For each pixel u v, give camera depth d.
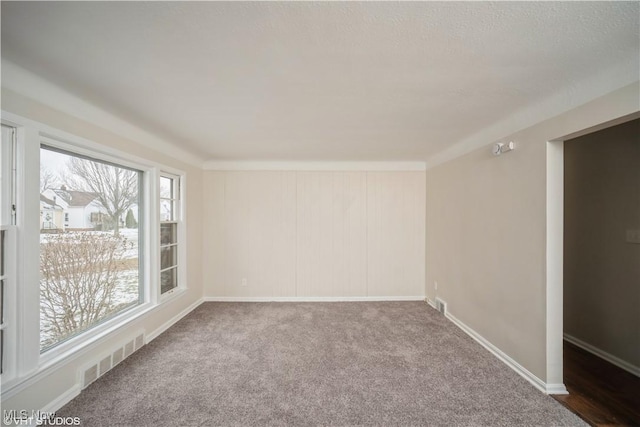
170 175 3.44
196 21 1.15
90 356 2.09
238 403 1.87
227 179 4.25
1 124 1.57
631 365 2.31
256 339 2.88
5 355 1.59
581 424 1.69
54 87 1.77
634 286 2.32
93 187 2.32
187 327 3.20
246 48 1.35
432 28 1.20
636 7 1.06
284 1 1.04
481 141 2.78
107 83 1.73
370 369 2.30
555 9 1.08
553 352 1.99
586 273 2.71
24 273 1.64
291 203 4.28
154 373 2.23
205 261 4.23
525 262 2.20
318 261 4.29
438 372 2.26
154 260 2.96
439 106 2.11
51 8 1.07
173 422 1.70
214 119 2.39
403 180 4.30
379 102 2.03
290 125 2.56
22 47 1.35
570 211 2.87
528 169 2.17
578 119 1.75
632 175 2.36
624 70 1.48
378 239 4.30
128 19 1.14
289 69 1.56
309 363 2.40
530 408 1.83
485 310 2.73
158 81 1.71
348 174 4.30
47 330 1.89
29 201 1.66
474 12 1.10
